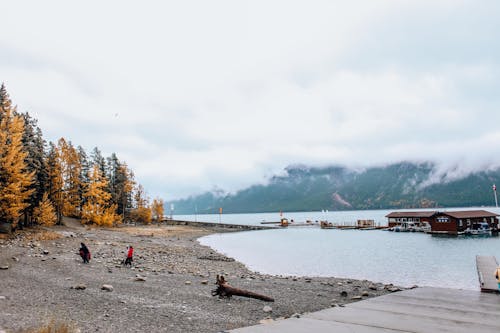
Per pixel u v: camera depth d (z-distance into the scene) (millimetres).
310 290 20453
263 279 25859
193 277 24203
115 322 11797
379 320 11969
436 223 83812
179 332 10992
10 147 38906
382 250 53844
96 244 39500
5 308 12539
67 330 10156
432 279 29641
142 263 29953
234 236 90188
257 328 10930
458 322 11664
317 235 92000
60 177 58094
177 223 123750
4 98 40469
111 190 88188
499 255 46281
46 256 26938
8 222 39656
